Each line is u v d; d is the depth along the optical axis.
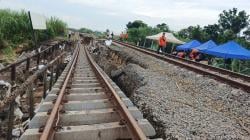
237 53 18.23
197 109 7.13
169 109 6.82
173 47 32.50
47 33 24.89
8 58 14.84
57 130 5.10
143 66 14.84
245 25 42.81
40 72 8.57
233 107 7.73
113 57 21.34
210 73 11.45
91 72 13.45
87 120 6.05
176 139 5.13
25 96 9.38
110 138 5.27
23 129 6.75
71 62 16.23
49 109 6.35
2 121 7.04
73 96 7.75
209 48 21.39
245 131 5.89
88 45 41.81
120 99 6.60
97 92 8.68
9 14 20.58
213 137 5.27
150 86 9.37
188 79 11.39
